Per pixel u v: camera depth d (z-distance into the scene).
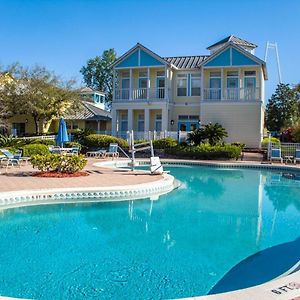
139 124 36.66
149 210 11.73
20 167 19.61
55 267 6.79
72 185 13.73
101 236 8.82
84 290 5.88
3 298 4.64
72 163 16.98
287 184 17.94
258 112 32.53
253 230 9.60
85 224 9.88
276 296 4.52
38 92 37.06
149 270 6.76
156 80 36.19
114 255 7.51
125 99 35.72
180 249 7.98
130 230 9.41
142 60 35.22
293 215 11.38
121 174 17.81
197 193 15.08
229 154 27.36
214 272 6.73
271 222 10.47
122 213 11.23
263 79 36.84
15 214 10.77
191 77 35.91
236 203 13.15
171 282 6.27
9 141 26.84
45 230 9.23
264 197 14.42
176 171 22.62
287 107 53.59
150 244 8.29
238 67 33.38
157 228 9.65
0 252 7.56
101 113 44.62
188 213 11.42
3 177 15.51
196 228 9.71
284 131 38.88
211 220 10.59
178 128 36.22
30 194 12.03
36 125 39.50
